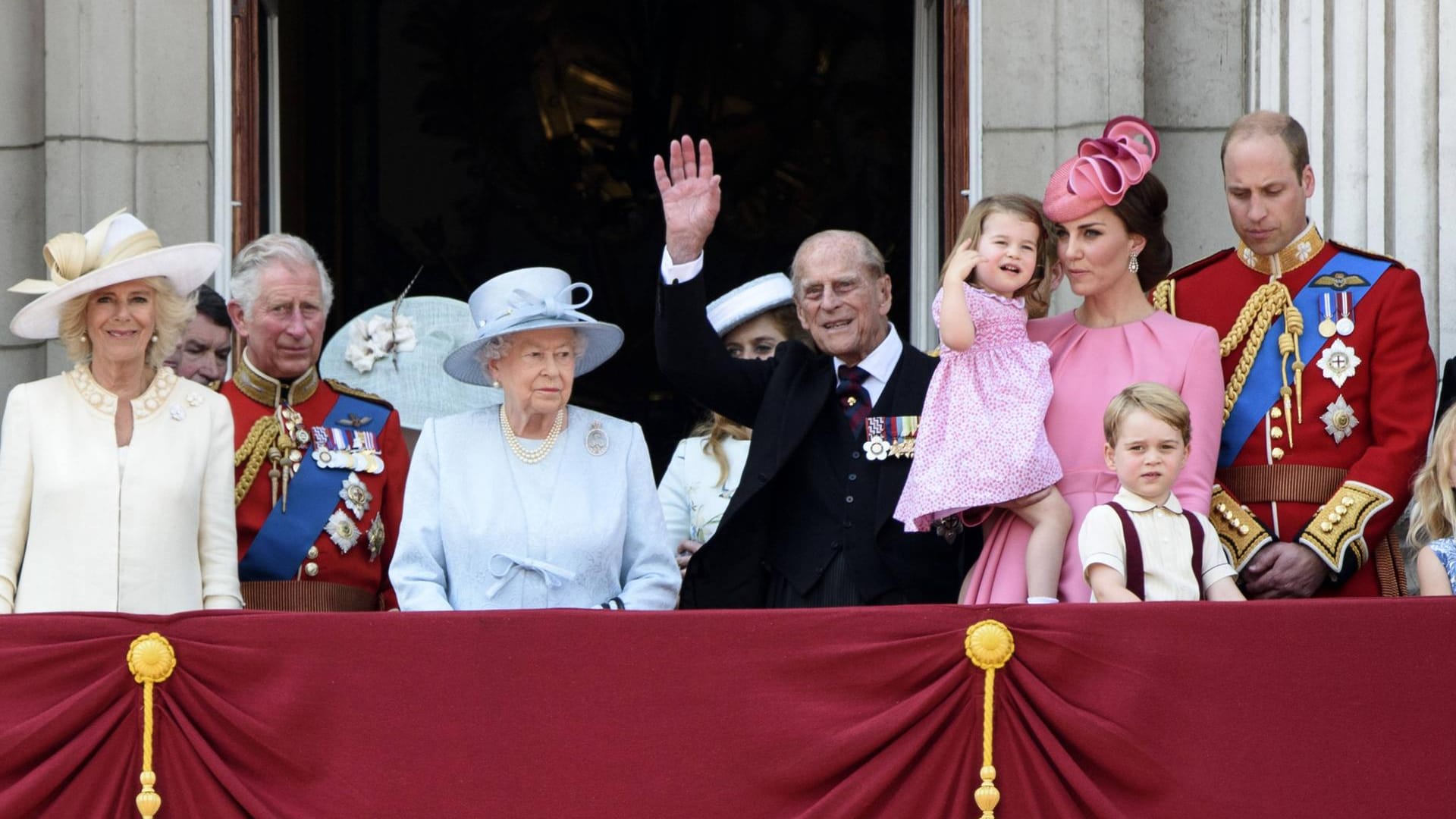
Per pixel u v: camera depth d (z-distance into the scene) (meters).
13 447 20.52
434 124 46.44
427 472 21.34
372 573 23.80
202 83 29.31
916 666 19.03
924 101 33.97
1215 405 21.14
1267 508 22.06
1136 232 21.45
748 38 45.88
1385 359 22.17
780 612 19.20
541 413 21.42
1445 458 21.61
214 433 21.12
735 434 26.05
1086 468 21.06
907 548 21.88
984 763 18.89
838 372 22.64
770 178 45.66
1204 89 30.03
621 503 21.41
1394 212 28.05
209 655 19.12
